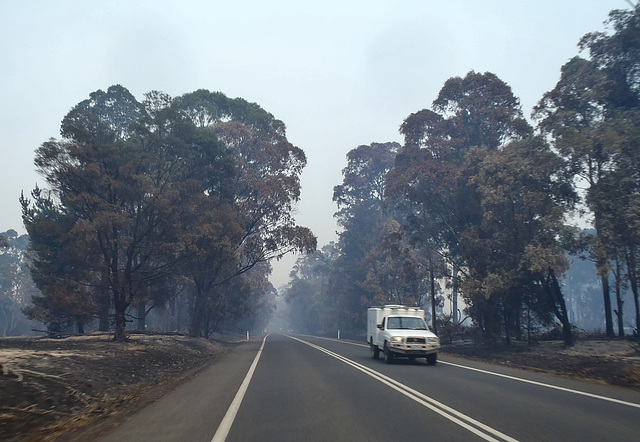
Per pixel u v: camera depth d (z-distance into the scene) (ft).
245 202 136.46
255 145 138.21
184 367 75.77
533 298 114.42
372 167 216.13
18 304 248.93
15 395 36.29
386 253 185.06
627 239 83.15
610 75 98.32
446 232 141.59
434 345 66.59
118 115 155.22
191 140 105.29
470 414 31.24
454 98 137.28
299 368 63.46
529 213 97.04
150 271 97.45
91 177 86.33
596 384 45.98
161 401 39.88
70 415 36.01
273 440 25.82
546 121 105.19
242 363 74.18
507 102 130.52
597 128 87.66
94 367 56.03
